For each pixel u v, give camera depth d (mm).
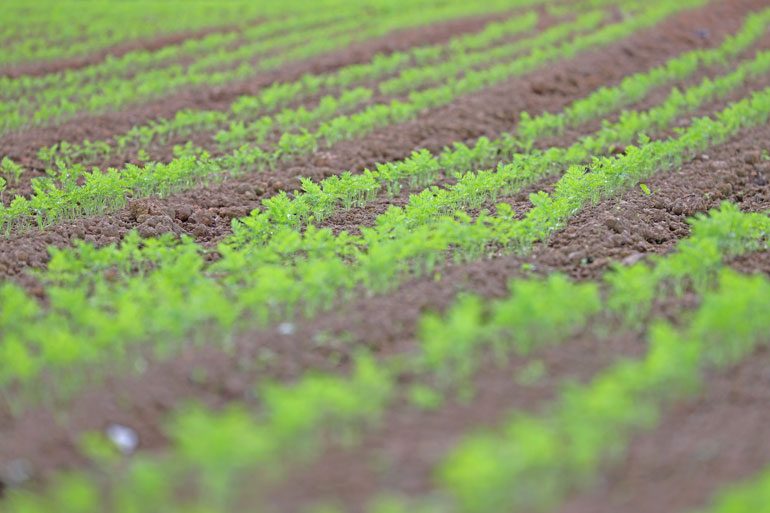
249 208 12320
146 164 13273
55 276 8938
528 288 7293
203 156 13430
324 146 15133
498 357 7164
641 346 7309
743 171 12992
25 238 10867
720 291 8312
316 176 13609
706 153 14039
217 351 7395
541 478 5590
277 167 14172
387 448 6051
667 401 6508
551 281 7859
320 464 5918
